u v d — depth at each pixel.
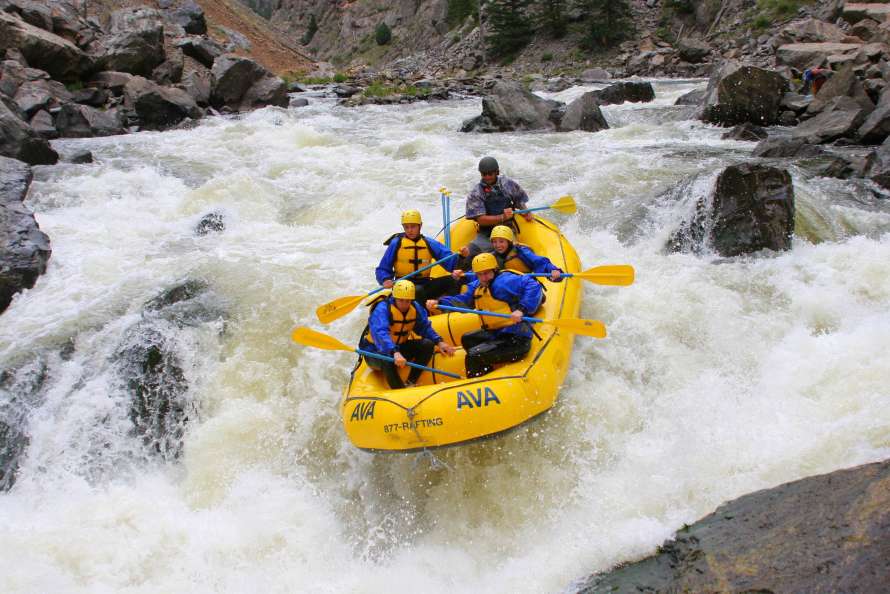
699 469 4.43
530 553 4.38
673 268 6.73
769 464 4.27
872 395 4.70
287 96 20.48
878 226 7.32
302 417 5.56
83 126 14.30
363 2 76.00
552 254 6.43
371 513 4.94
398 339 5.09
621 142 12.41
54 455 5.52
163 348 6.02
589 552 4.00
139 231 8.46
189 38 23.20
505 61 40.72
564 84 25.50
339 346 5.10
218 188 9.44
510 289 5.08
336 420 5.50
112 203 9.30
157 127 16.58
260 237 8.22
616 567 3.85
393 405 4.57
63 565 4.46
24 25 16.12
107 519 4.84
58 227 8.43
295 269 7.03
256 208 9.16
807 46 21.27
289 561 4.59
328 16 82.75
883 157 8.89
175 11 28.53
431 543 4.68
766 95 13.61
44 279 7.23
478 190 6.77
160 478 5.35
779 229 6.81
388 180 10.00
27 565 4.39
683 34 35.06
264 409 5.61
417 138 12.48
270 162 11.21
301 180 10.31
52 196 9.29
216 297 6.62
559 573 3.97
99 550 4.57
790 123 13.80
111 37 19.02
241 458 5.33
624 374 5.49
